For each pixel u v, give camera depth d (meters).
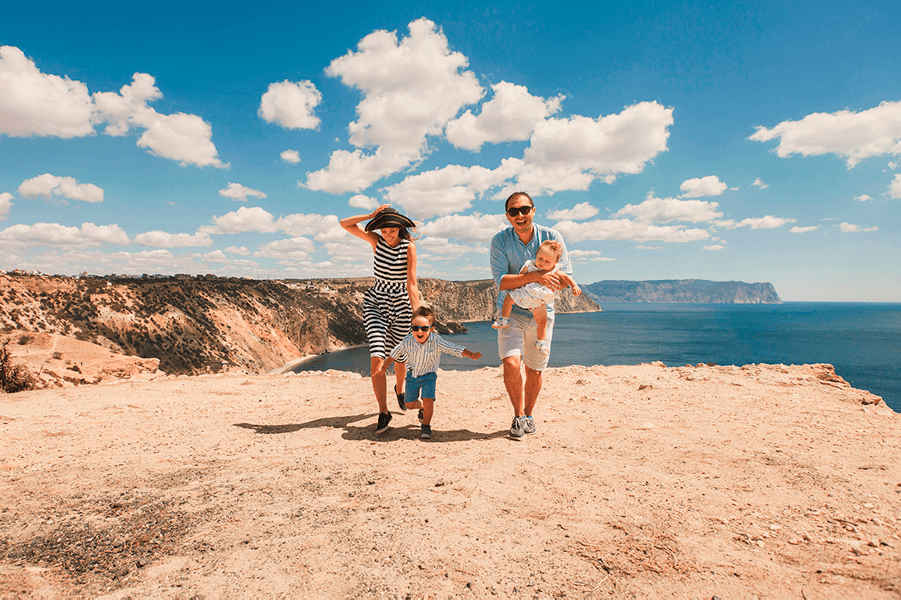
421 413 4.18
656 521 2.18
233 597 1.59
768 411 4.66
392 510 2.39
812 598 1.47
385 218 4.35
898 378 66.25
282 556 1.90
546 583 1.66
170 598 1.59
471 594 1.60
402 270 4.47
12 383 8.04
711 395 5.52
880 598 1.43
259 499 2.59
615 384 6.41
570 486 2.69
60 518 2.34
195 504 2.53
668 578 1.66
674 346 112.25
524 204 3.91
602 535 2.05
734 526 2.10
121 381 7.82
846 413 4.51
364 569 1.79
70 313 76.88
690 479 2.76
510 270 4.23
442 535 2.08
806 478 2.71
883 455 3.14
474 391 6.31
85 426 4.62
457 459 3.32
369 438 4.05
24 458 3.50
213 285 114.38
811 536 1.95
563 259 4.01
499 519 2.25
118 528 2.21
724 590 1.56
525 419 4.05
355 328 158.62
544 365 4.06
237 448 3.78
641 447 3.51
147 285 98.06
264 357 103.44
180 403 5.92
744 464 3.01
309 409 5.48
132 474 3.09
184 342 89.06
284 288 145.75
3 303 68.62
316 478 2.97
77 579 1.72
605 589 1.60
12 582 1.68
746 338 136.25
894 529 1.98
